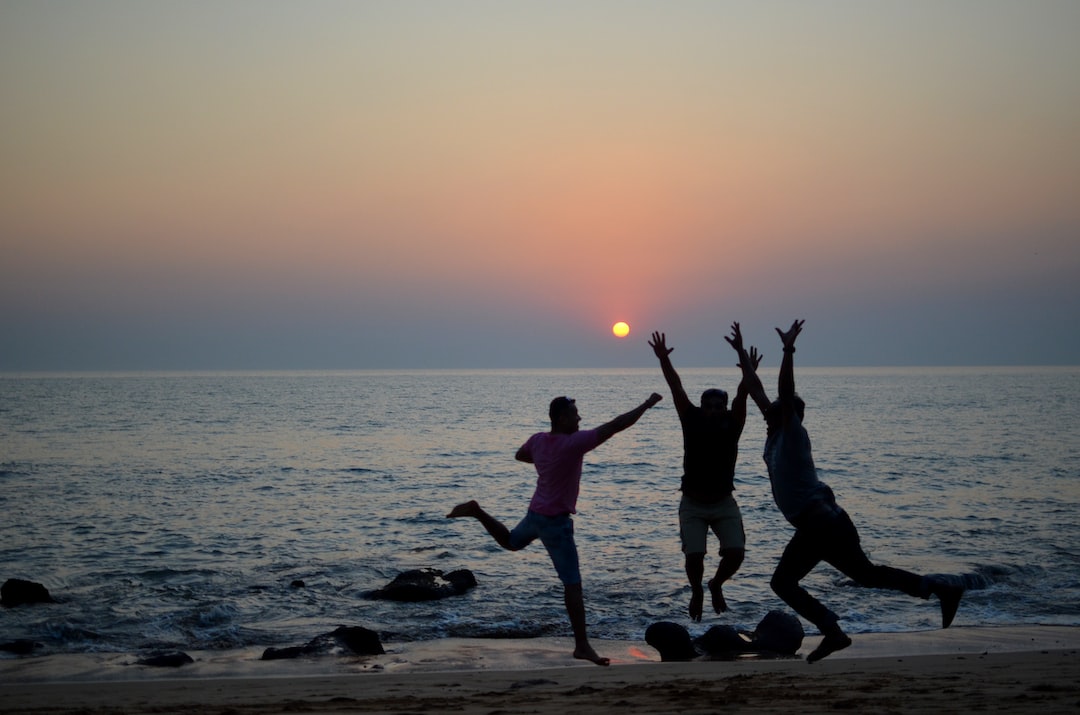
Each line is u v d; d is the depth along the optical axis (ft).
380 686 29.27
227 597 52.95
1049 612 48.32
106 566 62.49
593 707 20.42
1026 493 101.24
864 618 47.11
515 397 509.35
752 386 22.65
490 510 94.07
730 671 30.42
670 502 97.25
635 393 567.59
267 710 22.53
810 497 20.85
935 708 17.75
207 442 188.85
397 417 299.58
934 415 286.66
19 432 215.31
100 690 30.73
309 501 99.25
